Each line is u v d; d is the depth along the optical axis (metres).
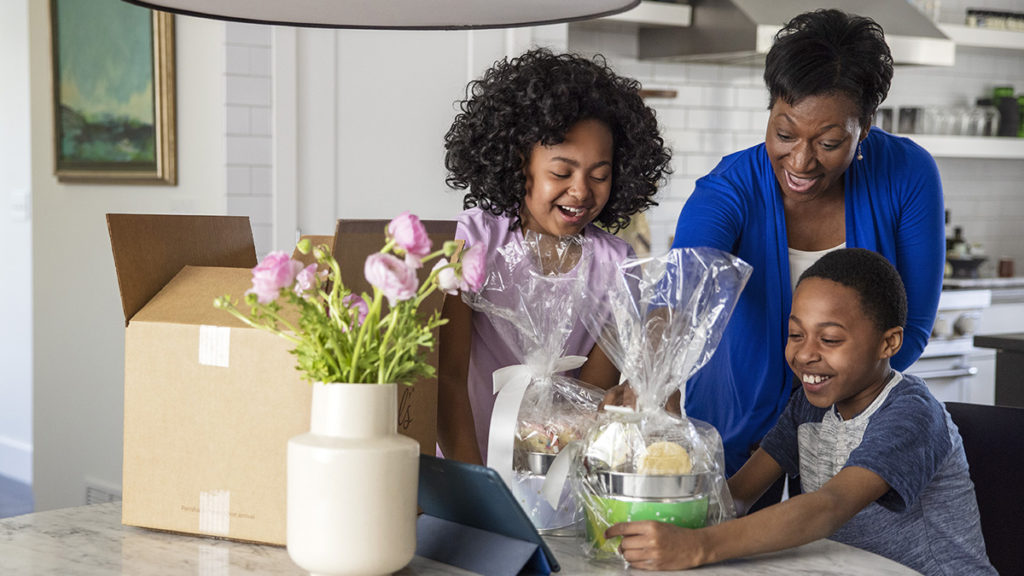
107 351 4.01
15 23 4.75
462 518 1.26
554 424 1.38
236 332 1.28
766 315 1.94
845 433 1.56
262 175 3.51
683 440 1.26
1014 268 5.60
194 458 1.31
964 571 1.55
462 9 1.44
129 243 1.34
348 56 3.62
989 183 5.56
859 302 1.48
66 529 1.34
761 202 1.92
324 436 1.12
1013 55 5.49
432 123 3.80
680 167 4.78
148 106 3.72
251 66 3.46
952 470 1.57
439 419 1.56
